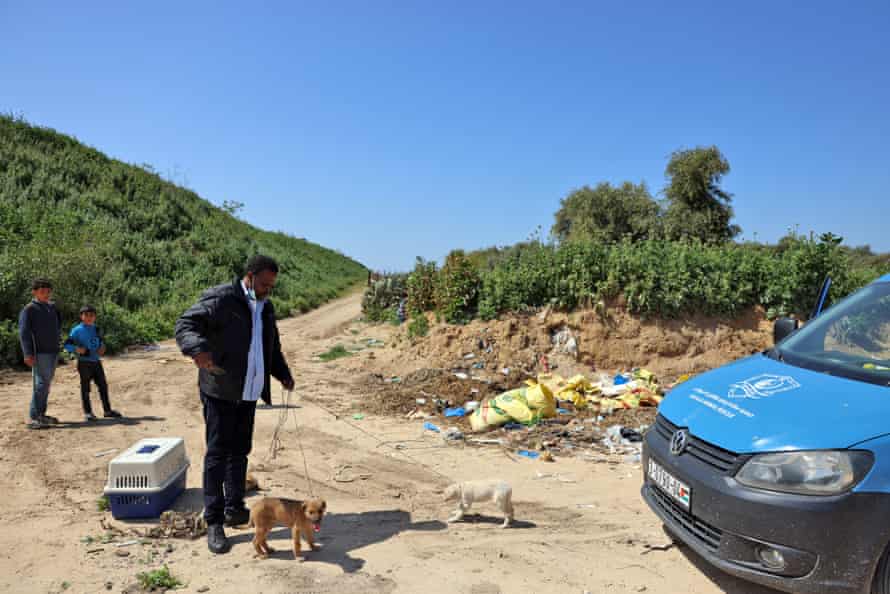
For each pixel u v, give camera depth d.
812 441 3.13
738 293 12.08
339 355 15.59
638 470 6.43
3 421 8.18
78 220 30.11
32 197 30.66
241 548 4.27
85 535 4.50
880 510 2.90
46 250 18.83
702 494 3.46
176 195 43.72
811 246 12.34
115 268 26.03
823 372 3.80
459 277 13.27
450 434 7.86
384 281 24.53
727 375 4.22
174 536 4.48
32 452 6.75
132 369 12.90
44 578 3.77
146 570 3.90
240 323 4.36
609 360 11.70
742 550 3.24
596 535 4.57
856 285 12.15
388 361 13.16
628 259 12.30
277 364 4.90
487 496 4.80
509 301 12.66
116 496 4.80
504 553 4.20
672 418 4.05
